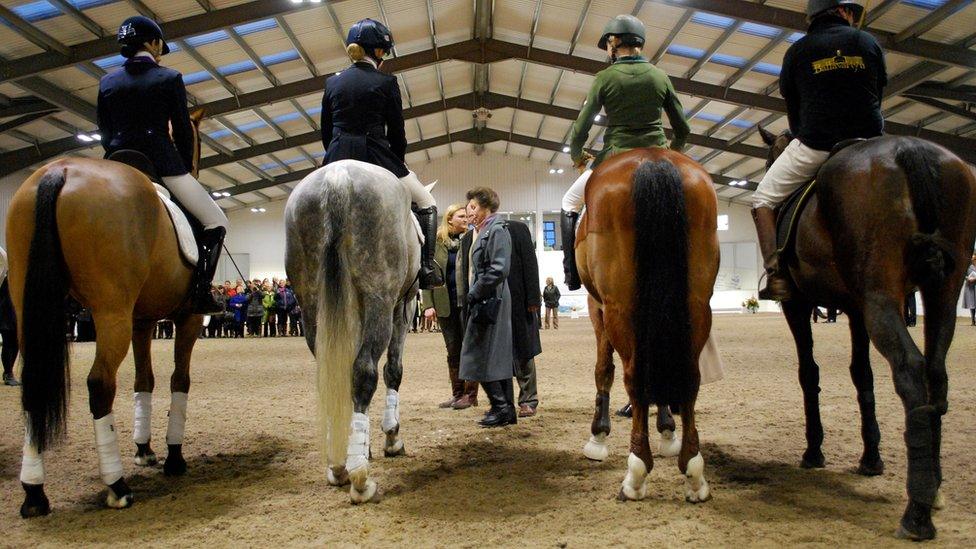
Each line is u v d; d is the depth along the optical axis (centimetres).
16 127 1864
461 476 414
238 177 3064
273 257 3706
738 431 532
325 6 1630
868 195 298
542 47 2105
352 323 345
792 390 752
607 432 453
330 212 353
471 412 668
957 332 1669
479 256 589
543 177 3688
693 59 1938
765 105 2055
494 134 3225
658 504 342
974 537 283
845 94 351
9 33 1384
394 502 359
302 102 2309
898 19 1491
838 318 2834
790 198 380
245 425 605
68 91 1745
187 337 440
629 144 407
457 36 2089
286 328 2719
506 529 310
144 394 458
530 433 549
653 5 1648
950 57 1548
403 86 2391
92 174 340
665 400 305
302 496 372
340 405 335
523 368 638
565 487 383
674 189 313
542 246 3678
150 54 426
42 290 318
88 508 356
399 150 459
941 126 2131
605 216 333
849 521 311
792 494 355
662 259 308
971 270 2006
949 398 654
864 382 396
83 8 1373
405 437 541
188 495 379
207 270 423
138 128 406
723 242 3847
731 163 3062
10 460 478
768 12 1492
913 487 280
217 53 1753
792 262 372
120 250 339
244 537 305
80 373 1081
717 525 306
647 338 305
